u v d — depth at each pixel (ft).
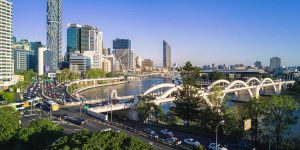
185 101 532.32
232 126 451.53
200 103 535.19
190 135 472.03
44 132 290.56
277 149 407.03
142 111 616.80
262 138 431.84
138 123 594.65
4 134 309.42
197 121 527.81
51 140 279.90
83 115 593.01
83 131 223.30
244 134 444.96
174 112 554.46
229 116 470.39
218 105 508.94
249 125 386.32
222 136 460.55
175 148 369.30
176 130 506.48
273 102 412.57
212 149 388.16
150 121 617.62
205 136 465.06
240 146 405.80
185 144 411.95
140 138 417.49
